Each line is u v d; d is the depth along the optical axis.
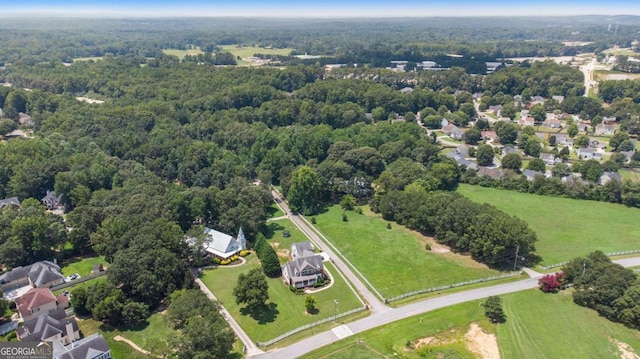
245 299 101.88
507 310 103.56
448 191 172.50
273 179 192.38
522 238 119.31
